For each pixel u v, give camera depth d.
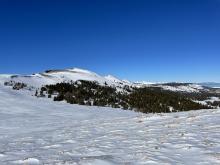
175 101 112.94
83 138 23.39
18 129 34.94
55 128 33.94
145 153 15.05
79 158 14.67
